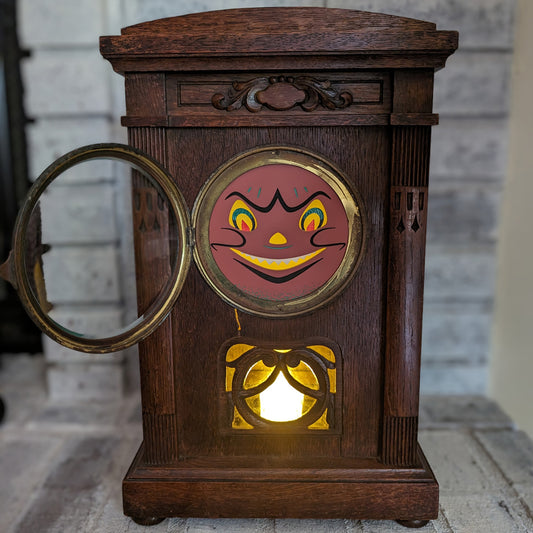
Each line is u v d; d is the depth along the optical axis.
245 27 1.03
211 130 1.09
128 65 1.05
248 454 1.20
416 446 1.23
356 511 1.16
